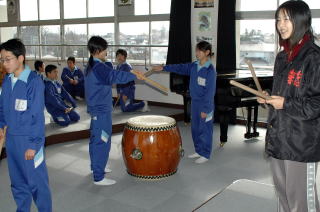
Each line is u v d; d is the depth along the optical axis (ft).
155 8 24.09
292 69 5.46
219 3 19.51
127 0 25.21
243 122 20.04
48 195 7.76
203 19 20.47
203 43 12.55
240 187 10.02
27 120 7.27
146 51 24.66
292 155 5.58
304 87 5.33
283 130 5.62
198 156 13.79
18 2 32.17
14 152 7.44
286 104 5.35
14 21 32.65
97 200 9.98
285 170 5.81
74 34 28.68
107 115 10.56
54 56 30.32
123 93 20.80
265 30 19.62
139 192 10.55
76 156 13.89
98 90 10.22
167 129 11.22
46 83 16.97
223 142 15.46
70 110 17.28
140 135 11.09
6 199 10.00
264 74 15.93
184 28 20.95
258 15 19.51
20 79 7.27
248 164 13.19
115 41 26.09
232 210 8.62
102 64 10.09
